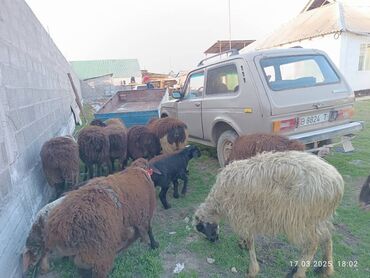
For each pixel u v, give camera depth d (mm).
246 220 2838
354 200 4418
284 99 4590
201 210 3383
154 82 30812
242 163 2990
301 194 2488
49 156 4535
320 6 22172
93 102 27234
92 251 2508
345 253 3270
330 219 2764
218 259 3344
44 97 6941
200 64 7301
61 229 2451
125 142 6156
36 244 3168
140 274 3211
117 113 8125
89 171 5812
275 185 2617
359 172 5379
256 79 4680
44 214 3168
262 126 4609
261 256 3330
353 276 2928
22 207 3625
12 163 3611
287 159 2729
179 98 7441
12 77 4367
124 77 58875
